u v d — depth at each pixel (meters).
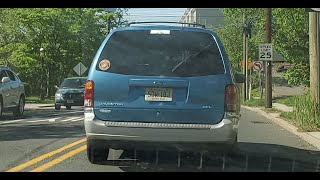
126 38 7.42
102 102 7.21
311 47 15.20
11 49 38.06
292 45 27.20
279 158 9.27
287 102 30.14
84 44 43.62
